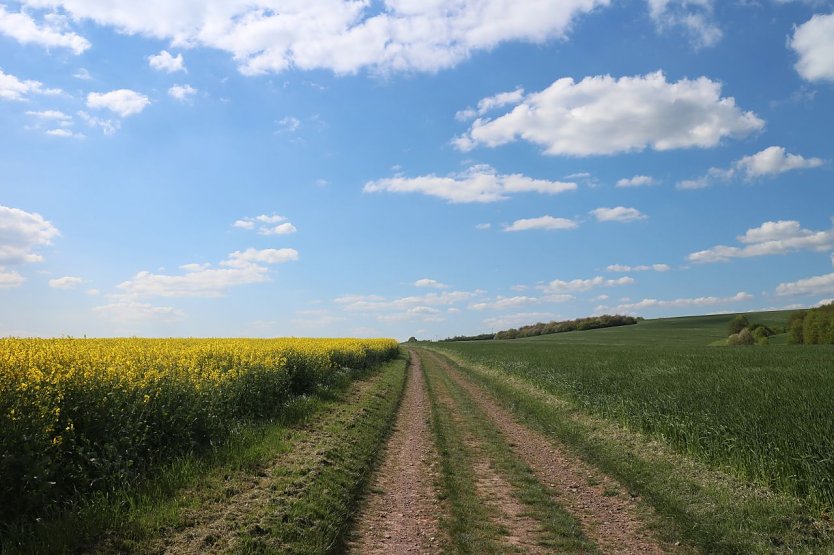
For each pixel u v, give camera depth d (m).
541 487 9.52
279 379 15.88
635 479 9.71
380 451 12.20
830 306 67.38
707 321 121.19
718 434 10.97
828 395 14.53
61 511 6.48
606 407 16.20
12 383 7.60
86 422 7.95
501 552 6.68
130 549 5.93
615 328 124.62
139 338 27.56
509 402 19.89
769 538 6.91
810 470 8.48
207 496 7.73
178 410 9.76
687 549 6.78
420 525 7.66
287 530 6.76
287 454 10.49
